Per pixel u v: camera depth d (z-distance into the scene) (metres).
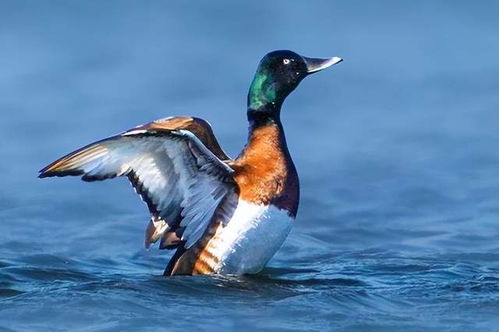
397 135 18.98
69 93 20.70
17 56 22.39
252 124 12.83
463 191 16.61
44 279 12.59
